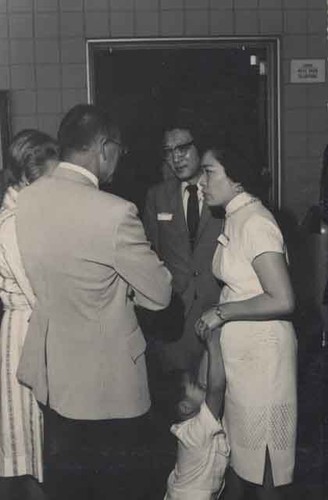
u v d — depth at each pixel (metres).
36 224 2.83
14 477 3.13
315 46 6.14
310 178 6.25
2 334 3.10
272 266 2.88
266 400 3.00
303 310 5.48
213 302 4.08
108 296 2.88
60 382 2.90
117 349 2.91
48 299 2.88
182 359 4.18
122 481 3.82
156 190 4.18
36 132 3.14
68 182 2.86
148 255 2.84
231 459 3.16
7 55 6.04
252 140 3.17
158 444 4.14
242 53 6.15
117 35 6.05
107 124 2.91
